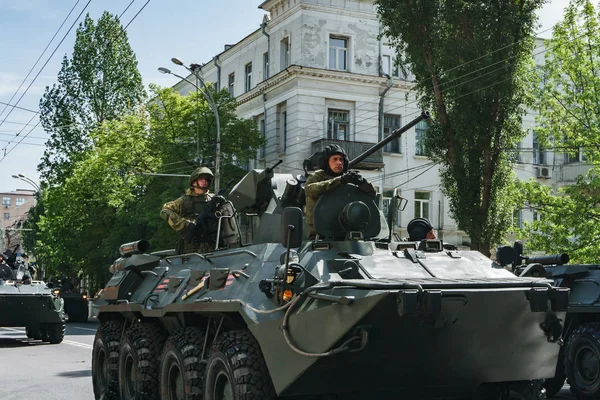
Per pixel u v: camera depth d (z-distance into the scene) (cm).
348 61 3394
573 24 2456
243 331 718
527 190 2450
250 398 679
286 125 3397
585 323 1027
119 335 1047
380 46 3422
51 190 4541
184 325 857
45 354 1777
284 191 855
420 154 3484
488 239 2286
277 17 3484
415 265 710
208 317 799
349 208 724
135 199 3584
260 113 3597
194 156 3378
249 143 3359
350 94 3369
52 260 4525
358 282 630
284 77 3353
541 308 662
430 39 2248
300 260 705
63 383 1248
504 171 2284
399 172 3438
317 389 663
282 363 656
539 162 3675
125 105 4744
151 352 926
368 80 3372
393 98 3453
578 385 1020
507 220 2314
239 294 723
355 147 3275
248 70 3853
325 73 3309
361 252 712
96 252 4012
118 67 4794
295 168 3297
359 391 685
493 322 668
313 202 767
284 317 652
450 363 684
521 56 2180
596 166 2438
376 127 3403
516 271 854
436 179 3494
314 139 3316
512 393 769
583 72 2442
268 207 865
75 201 3928
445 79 2222
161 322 947
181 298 830
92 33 4812
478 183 2269
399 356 659
